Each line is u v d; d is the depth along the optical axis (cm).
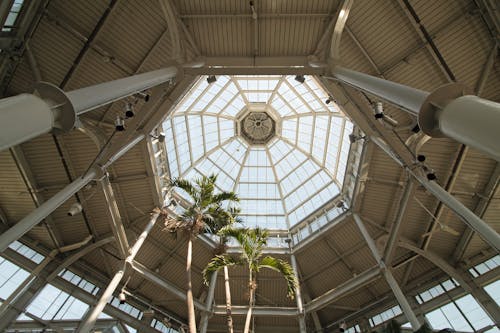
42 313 1489
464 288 1589
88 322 1083
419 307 1719
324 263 2036
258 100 2262
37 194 1519
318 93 1858
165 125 1741
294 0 1127
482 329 1446
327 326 2008
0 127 382
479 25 1152
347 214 1853
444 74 1277
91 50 1238
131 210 1816
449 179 1511
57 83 1274
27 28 1055
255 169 2497
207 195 1445
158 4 1186
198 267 2041
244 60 1187
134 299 1898
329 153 2125
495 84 1259
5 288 1424
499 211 1525
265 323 2084
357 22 1234
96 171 1143
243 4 1138
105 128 1438
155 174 1686
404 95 634
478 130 396
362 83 857
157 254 1962
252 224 2258
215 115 2203
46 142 1420
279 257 2069
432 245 1753
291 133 2358
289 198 2373
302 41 1209
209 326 2058
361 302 1986
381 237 1817
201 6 1145
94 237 1794
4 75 1098
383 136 1188
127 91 774
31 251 1608
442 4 1141
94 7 1155
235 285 2086
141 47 1289
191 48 1201
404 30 1227
